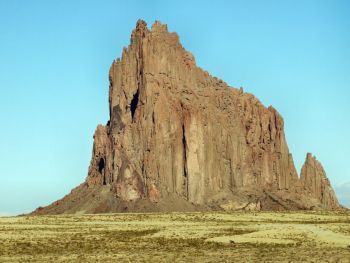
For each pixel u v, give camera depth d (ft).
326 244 589.73
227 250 564.30
